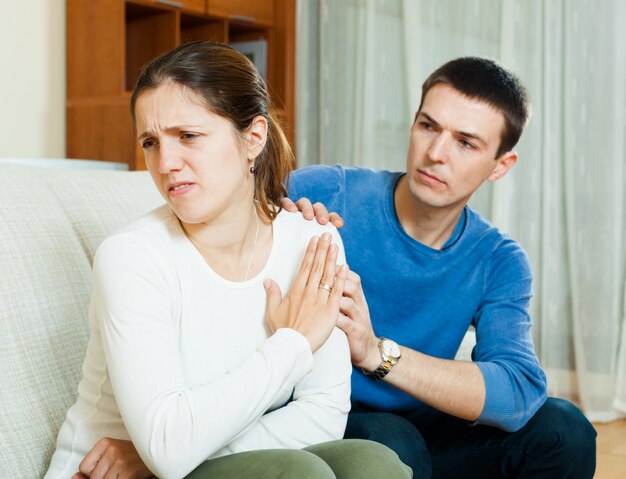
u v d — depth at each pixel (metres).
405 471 0.98
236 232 1.09
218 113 1.01
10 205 1.24
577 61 3.27
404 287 1.47
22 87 3.66
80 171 1.48
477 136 1.38
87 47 3.66
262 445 1.06
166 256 1.05
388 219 1.47
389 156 3.86
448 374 1.33
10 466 1.10
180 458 0.91
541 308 3.37
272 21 4.21
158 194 1.56
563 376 3.37
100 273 1.00
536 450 1.42
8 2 3.60
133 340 0.95
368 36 3.85
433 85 1.43
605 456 2.73
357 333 1.23
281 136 1.22
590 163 3.27
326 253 1.13
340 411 1.15
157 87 0.99
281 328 1.05
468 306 1.49
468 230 1.49
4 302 1.16
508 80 1.42
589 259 3.28
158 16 3.79
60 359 1.21
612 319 3.25
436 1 3.66
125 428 1.05
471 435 1.48
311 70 4.13
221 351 1.08
